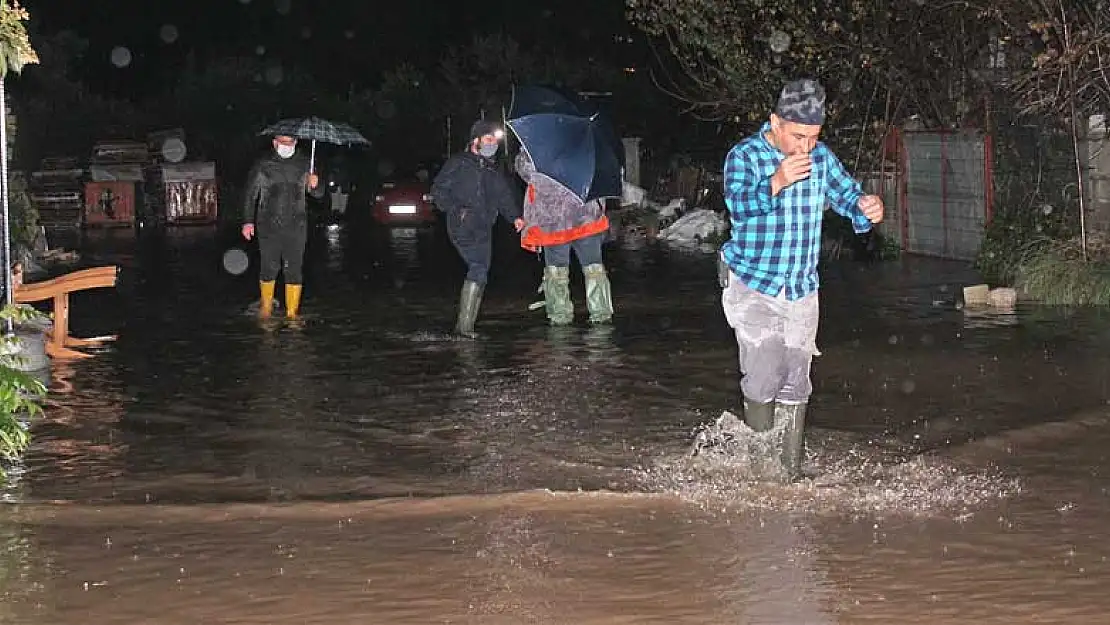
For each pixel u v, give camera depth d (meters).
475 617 6.12
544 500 7.92
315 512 7.75
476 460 9.00
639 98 39.47
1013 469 8.54
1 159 10.66
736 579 6.58
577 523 7.49
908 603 6.25
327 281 20.00
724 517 7.57
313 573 6.71
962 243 21.12
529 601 6.31
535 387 11.39
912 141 22.12
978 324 14.27
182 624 6.06
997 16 18.23
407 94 49.44
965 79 21.14
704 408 10.48
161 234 31.95
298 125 15.85
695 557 6.90
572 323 15.11
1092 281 15.55
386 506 7.86
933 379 11.42
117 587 6.55
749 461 8.38
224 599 6.38
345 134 16.22
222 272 21.81
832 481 8.30
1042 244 16.77
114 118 45.38
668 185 34.16
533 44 52.47
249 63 49.09
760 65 22.28
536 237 14.82
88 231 33.44
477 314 15.91
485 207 14.20
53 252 24.75
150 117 46.44
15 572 6.77
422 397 11.05
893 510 7.68
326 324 15.30
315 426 10.06
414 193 33.12
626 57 46.81
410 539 7.24
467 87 49.47
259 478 8.62
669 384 11.45
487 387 11.42
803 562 6.81
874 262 21.11
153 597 6.41
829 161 7.90
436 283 19.52
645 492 8.09
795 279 7.91
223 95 47.34
